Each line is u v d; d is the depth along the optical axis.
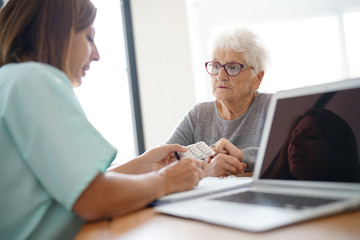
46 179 0.63
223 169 1.24
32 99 0.65
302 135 0.69
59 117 0.65
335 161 0.61
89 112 2.65
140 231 0.53
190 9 2.77
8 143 0.66
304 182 0.65
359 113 0.59
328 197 0.56
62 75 0.75
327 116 0.65
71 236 0.71
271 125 0.78
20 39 0.79
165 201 0.71
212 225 0.52
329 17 2.76
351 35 2.74
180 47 2.58
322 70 2.78
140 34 2.59
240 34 1.49
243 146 1.54
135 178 0.69
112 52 2.66
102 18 2.67
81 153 0.64
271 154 0.75
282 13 2.80
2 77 0.70
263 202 0.59
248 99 1.56
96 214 0.62
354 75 2.75
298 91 0.73
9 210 0.65
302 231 0.44
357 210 0.51
